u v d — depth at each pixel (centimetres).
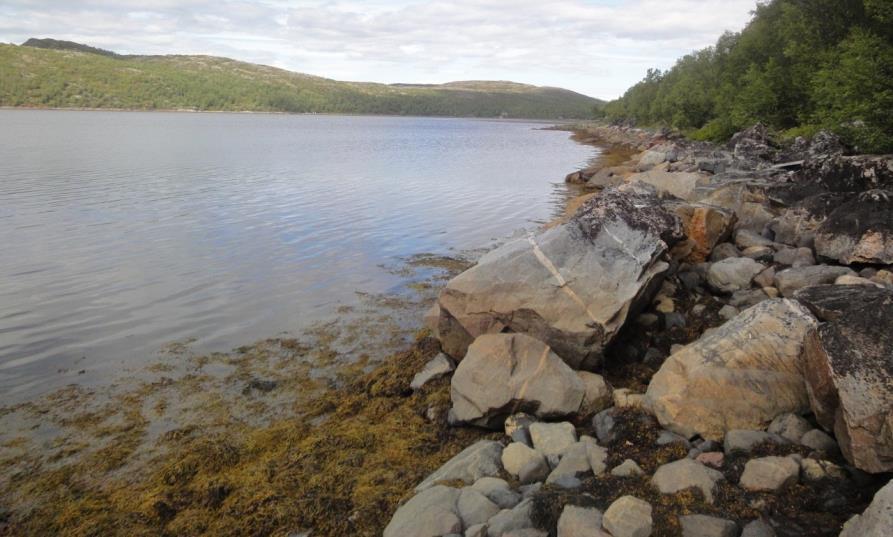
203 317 1402
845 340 630
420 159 5412
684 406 745
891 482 465
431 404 945
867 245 1205
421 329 1330
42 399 1022
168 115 17338
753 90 4109
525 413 849
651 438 741
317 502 707
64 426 936
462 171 4409
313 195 3091
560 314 1002
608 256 1068
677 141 5403
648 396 805
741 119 4156
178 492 759
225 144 6625
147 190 3086
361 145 7262
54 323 1355
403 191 3316
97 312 1422
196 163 4456
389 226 2388
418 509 632
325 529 667
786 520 542
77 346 1238
